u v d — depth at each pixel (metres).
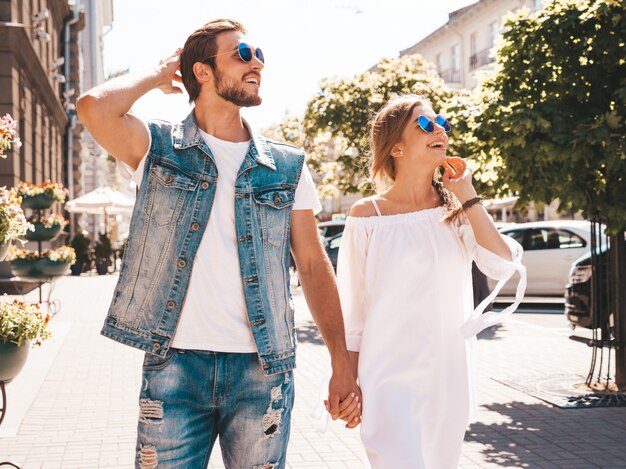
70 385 7.98
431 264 3.27
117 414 6.68
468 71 42.91
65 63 35.75
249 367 2.58
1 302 5.14
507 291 15.73
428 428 3.23
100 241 30.47
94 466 5.19
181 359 2.55
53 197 12.90
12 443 5.75
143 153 2.59
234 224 2.62
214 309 2.56
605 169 7.05
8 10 19.67
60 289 21.03
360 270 3.40
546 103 7.06
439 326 3.24
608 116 6.68
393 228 3.34
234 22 2.74
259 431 2.60
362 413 3.20
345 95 20.86
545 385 7.78
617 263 7.47
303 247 2.85
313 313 2.92
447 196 3.46
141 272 2.58
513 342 10.89
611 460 5.29
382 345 3.24
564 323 13.20
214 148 2.68
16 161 19.22
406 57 21.47
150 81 2.61
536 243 15.68
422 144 3.37
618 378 7.51
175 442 2.52
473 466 5.20
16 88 19.94
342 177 21.55
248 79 2.66
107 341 11.07
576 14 6.96
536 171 7.06
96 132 2.49
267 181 2.71
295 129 34.28
